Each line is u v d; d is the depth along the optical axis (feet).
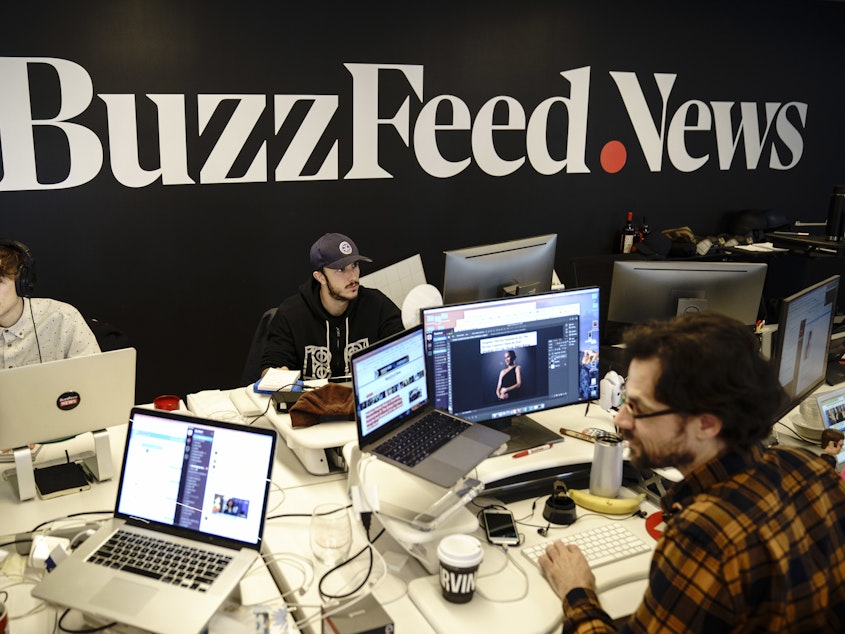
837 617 4.34
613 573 6.00
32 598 5.70
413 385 6.78
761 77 18.12
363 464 6.73
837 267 12.72
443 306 6.97
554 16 15.69
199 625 5.06
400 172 15.03
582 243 17.21
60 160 12.46
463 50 15.02
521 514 6.89
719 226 18.62
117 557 5.66
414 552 6.04
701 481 4.25
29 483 7.02
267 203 14.07
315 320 10.52
